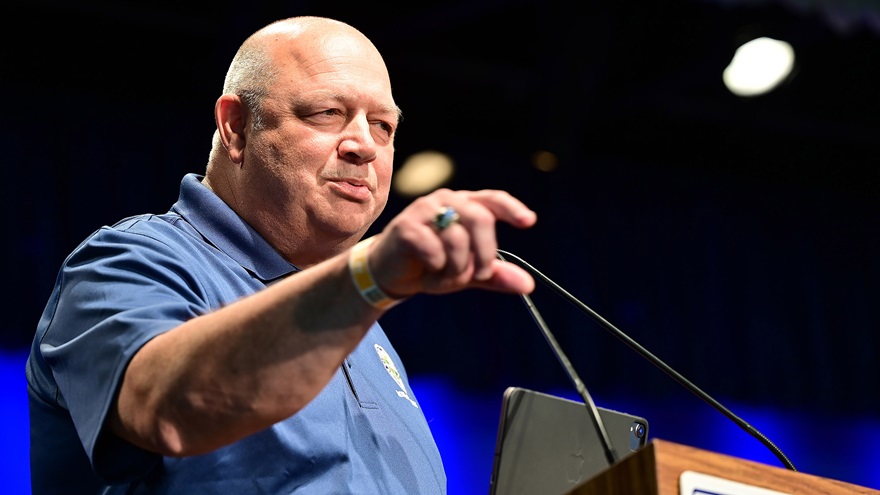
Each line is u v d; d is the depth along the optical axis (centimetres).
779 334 1711
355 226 452
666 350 1631
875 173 1827
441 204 268
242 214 452
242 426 298
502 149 1617
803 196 1817
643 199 1709
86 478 388
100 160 1332
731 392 1652
